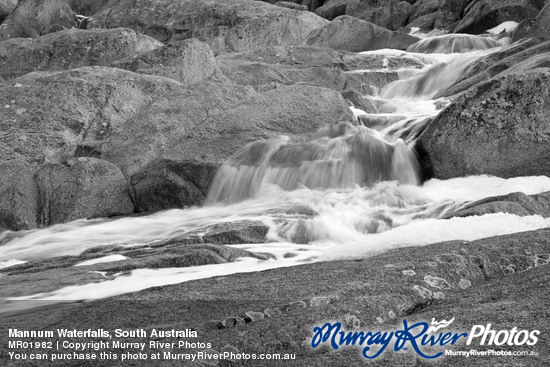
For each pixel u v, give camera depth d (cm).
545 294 446
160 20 2905
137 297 556
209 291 546
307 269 590
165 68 1742
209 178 1280
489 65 1789
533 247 564
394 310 449
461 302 462
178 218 1231
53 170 1342
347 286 489
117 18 3003
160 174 1304
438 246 586
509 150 1173
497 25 2348
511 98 1183
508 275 516
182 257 786
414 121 1485
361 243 702
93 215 1314
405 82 1980
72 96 1548
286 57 2114
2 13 3259
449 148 1203
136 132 1459
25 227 1305
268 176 1262
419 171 1250
